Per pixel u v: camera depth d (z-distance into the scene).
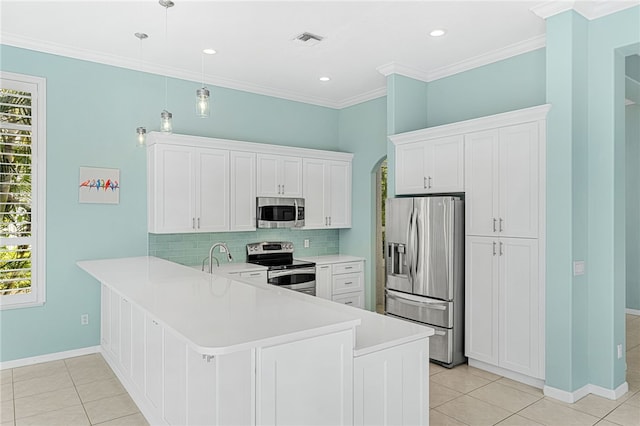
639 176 6.16
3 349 3.88
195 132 4.98
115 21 3.56
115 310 3.75
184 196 4.55
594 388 3.38
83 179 4.24
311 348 1.92
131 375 3.31
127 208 4.49
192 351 2.20
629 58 3.92
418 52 4.28
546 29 3.38
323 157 5.73
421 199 4.17
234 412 1.87
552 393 3.32
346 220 6.00
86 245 4.26
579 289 3.30
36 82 4.01
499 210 3.71
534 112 3.40
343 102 6.13
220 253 5.20
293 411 1.87
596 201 3.36
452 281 3.97
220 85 5.16
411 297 4.27
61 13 3.42
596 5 3.28
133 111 4.55
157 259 4.26
